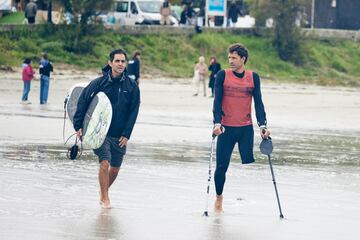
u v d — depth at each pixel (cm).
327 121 7900
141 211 3136
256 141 5812
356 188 3878
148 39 13725
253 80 3284
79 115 3247
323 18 17288
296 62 15088
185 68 13425
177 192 3575
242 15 16588
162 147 5175
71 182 3681
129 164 4334
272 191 3697
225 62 14288
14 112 7181
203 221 3006
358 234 2886
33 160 4316
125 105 3250
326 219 3131
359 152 5372
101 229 2792
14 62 11612
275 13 15100
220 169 3266
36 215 2969
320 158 4966
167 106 8800
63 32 12625
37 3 13688
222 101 3275
